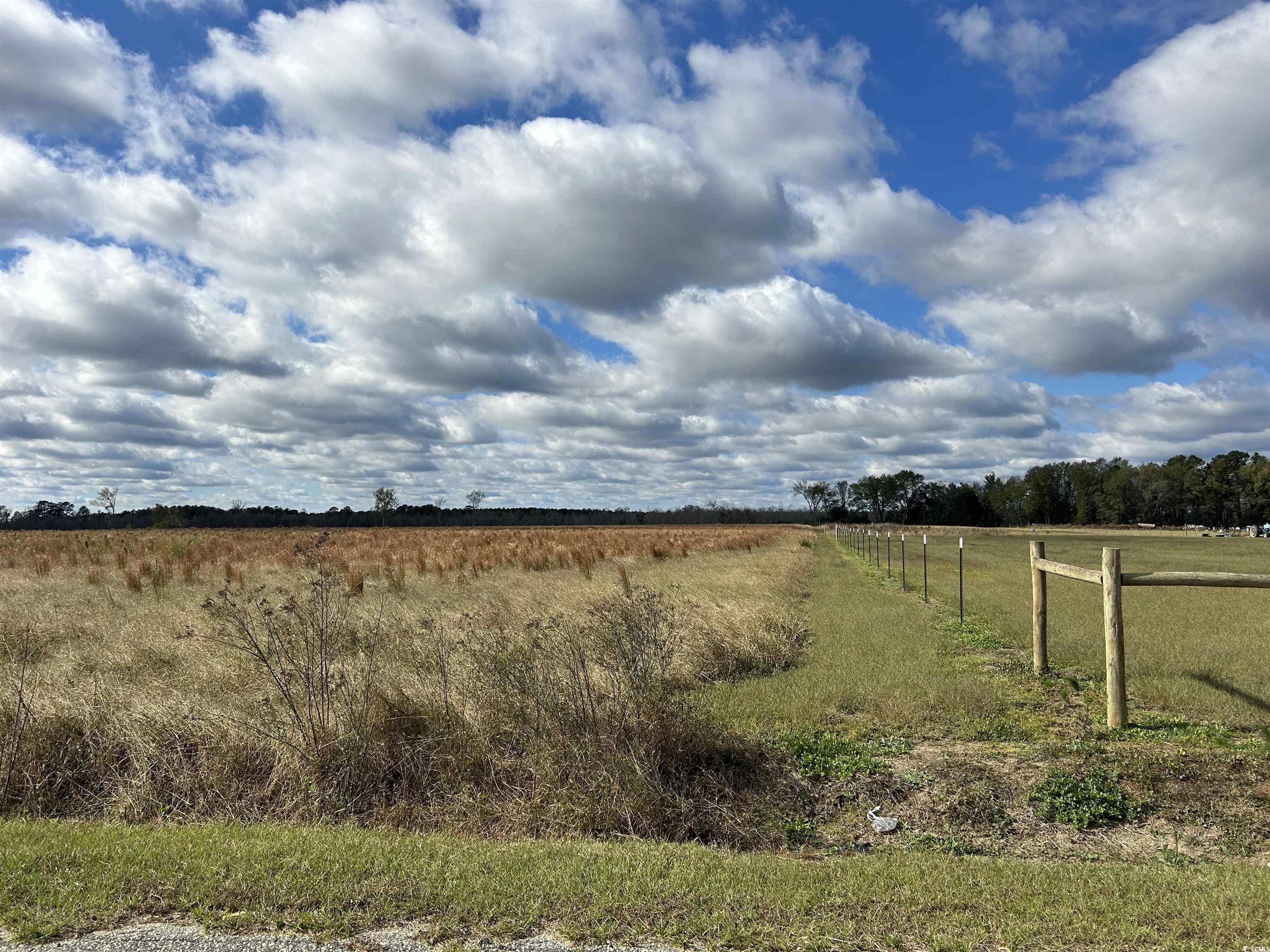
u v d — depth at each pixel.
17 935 3.12
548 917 3.32
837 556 33.38
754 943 3.09
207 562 21.44
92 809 5.50
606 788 5.24
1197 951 2.96
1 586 15.73
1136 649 9.76
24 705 6.08
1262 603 14.14
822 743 6.23
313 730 5.85
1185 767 5.46
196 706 6.36
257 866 3.82
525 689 6.18
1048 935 3.12
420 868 3.83
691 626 9.93
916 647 10.22
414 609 11.80
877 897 3.54
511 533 45.41
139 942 3.08
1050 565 8.31
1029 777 5.45
